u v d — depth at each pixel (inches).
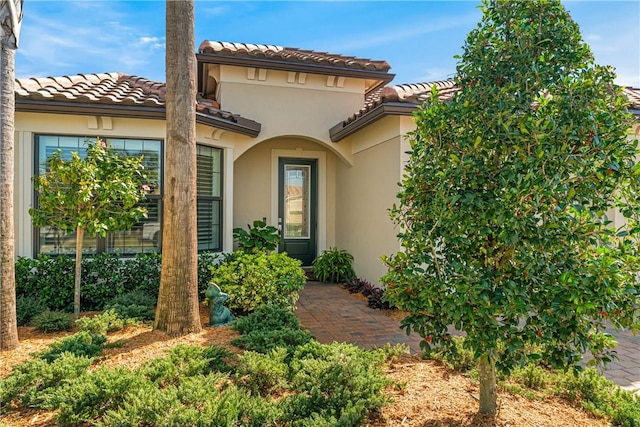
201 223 337.7
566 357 112.3
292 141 448.8
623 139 113.0
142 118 292.4
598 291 98.3
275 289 267.6
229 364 171.8
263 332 200.8
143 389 132.6
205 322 249.6
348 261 407.8
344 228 432.1
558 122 112.6
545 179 106.0
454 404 145.2
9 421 134.3
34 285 268.4
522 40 126.8
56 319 230.2
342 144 409.1
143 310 250.5
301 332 202.4
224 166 358.9
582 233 107.8
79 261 252.7
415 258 124.0
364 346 233.0
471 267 118.1
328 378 143.6
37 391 144.9
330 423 120.1
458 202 117.3
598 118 110.9
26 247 281.9
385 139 328.8
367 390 138.9
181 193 218.1
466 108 124.3
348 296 354.3
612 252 104.1
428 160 127.7
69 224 246.4
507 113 118.9
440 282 116.8
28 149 281.3
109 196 245.0
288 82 398.6
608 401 151.6
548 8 127.3
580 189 111.0
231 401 128.4
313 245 464.1
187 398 131.3
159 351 190.5
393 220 148.3
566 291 102.7
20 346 203.2
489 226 116.0
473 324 110.5
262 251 327.6
